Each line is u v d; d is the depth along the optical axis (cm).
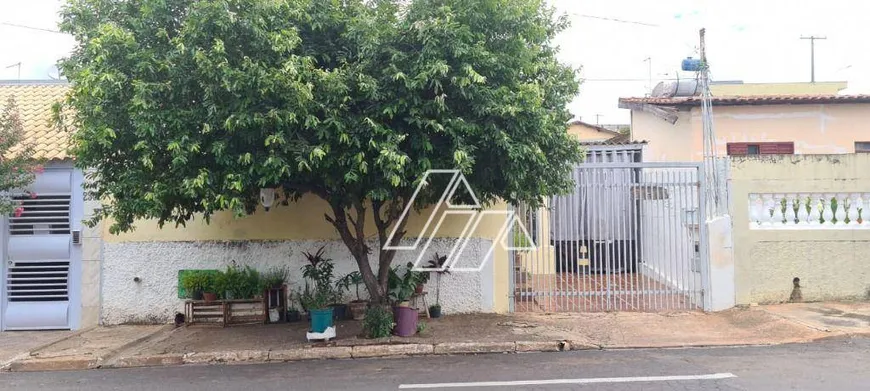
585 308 998
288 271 989
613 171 1005
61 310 965
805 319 845
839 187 948
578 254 999
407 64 661
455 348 773
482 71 680
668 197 998
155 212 639
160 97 625
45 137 999
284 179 721
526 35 721
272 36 607
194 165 640
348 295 988
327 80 621
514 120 679
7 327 961
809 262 951
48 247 970
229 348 788
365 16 660
